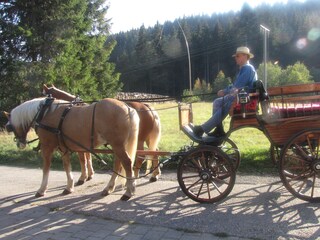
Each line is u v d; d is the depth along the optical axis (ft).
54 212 18.81
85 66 69.62
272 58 223.30
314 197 18.02
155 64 223.30
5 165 32.19
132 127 19.33
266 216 16.88
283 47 224.33
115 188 22.57
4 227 17.03
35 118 21.29
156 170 23.59
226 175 21.13
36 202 20.52
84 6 63.36
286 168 18.80
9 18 58.70
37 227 16.89
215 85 179.11
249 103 18.26
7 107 56.29
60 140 20.58
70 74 62.34
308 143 18.02
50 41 58.08
